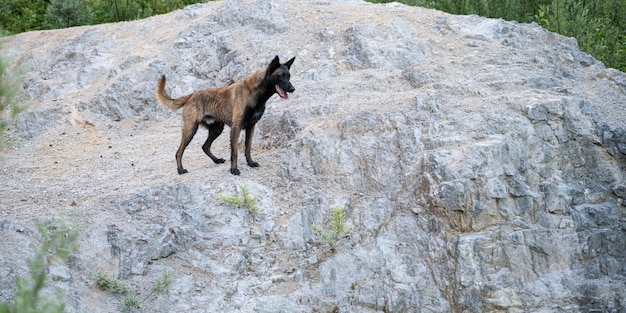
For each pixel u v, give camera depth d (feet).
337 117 50.47
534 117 47.01
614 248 43.70
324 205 45.29
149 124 61.87
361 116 49.60
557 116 47.19
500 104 48.88
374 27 62.85
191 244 42.73
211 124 49.11
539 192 44.96
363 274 42.57
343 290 41.83
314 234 44.11
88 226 40.40
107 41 72.18
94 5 89.61
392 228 44.60
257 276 41.96
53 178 49.98
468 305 40.81
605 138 46.93
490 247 42.04
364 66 59.88
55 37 75.87
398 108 50.52
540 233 43.14
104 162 53.26
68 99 64.54
